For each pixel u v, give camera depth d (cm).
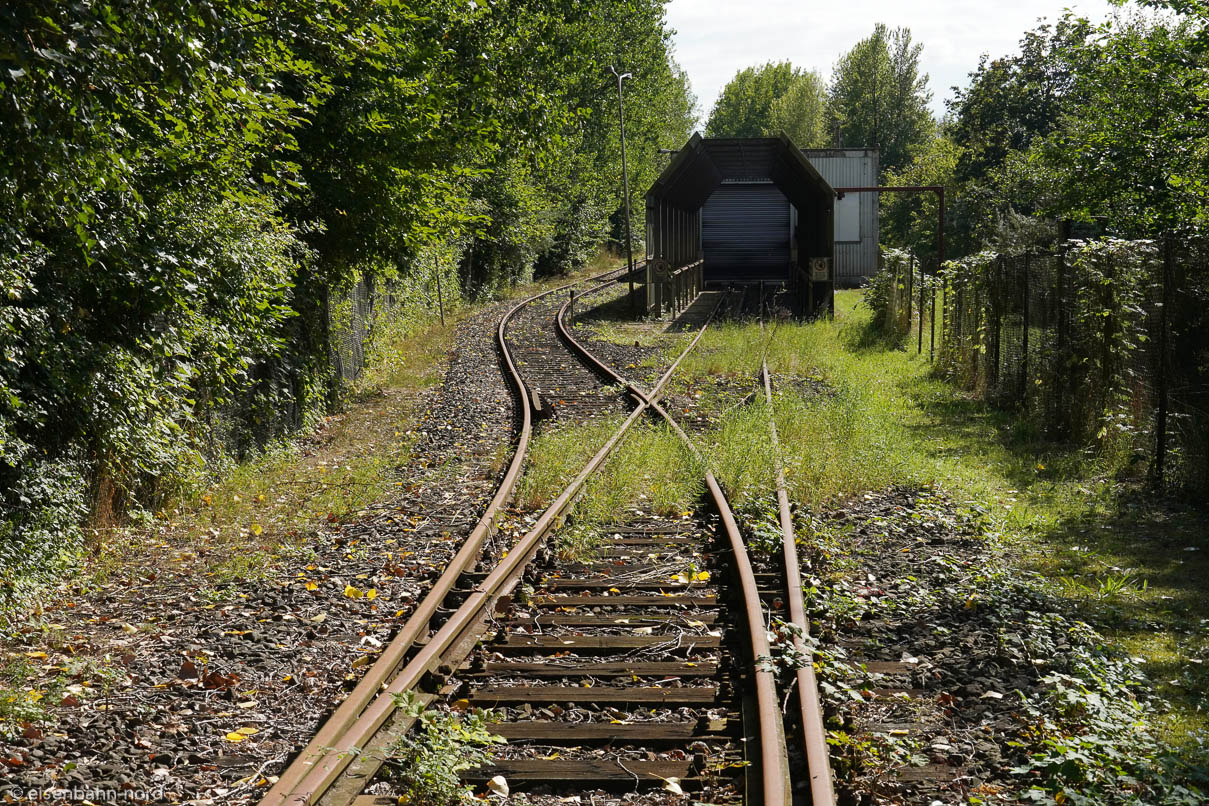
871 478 1095
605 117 5156
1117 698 531
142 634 686
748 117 12350
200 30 613
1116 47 1545
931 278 2408
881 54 10275
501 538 883
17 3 503
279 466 1301
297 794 414
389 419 1705
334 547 902
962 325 1892
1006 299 1597
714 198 4888
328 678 593
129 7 556
